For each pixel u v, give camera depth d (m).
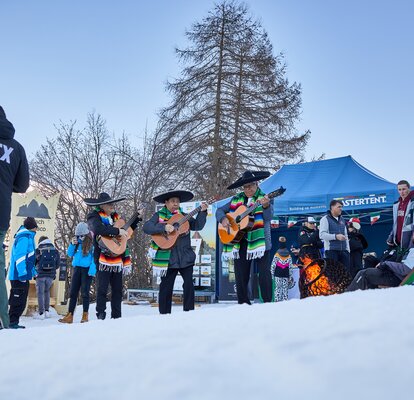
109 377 0.94
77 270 7.99
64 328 1.60
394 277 4.50
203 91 23.88
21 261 7.40
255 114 23.50
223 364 0.90
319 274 4.63
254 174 5.95
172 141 23.36
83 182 24.19
